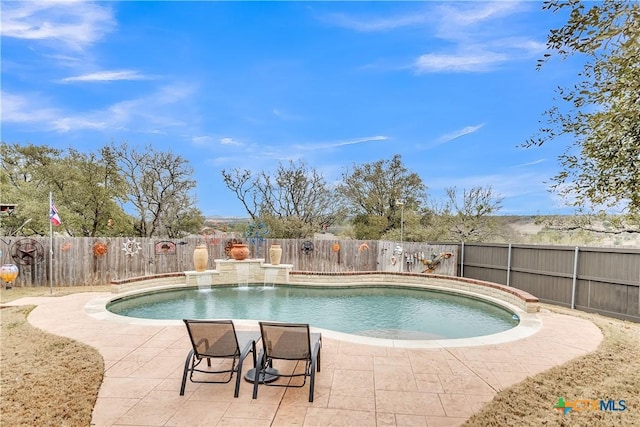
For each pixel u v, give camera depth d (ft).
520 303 30.27
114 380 14.87
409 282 44.16
